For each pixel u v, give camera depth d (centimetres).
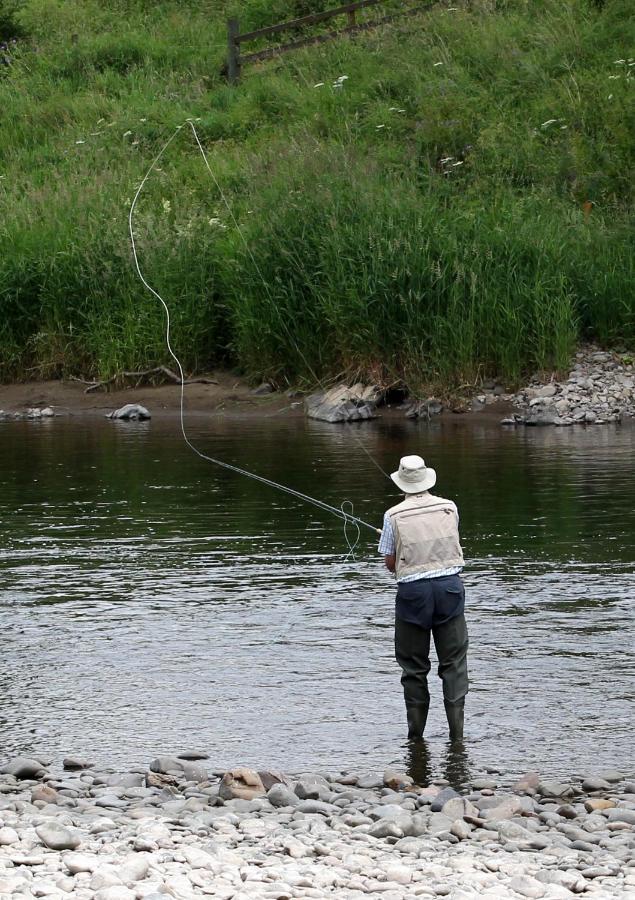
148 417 2498
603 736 841
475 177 2964
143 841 629
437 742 841
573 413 2316
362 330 2492
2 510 1600
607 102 3112
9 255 2862
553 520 1473
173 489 1722
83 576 1269
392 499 1597
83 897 541
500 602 1150
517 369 2453
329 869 601
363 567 1295
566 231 2661
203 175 3253
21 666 993
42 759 816
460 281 2486
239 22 4281
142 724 873
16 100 4081
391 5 3991
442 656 852
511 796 733
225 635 1066
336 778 776
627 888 581
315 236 2586
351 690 935
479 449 2002
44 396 2734
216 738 848
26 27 4559
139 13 4684
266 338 2616
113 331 2756
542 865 621
